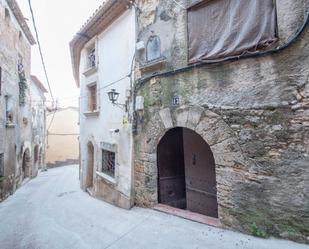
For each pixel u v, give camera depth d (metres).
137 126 5.38
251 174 3.38
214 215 4.73
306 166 2.91
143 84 5.17
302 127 2.95
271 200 3.18
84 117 9.58
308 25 2.91
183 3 4.49
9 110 9.59
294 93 3.02
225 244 3.24
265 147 3.26
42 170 19.03
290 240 3.01
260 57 3.32
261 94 3.30
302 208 2.93
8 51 9.20
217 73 3.82
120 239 3.95
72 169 20.06
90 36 8.29
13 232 5.04
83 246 3.89
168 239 3.66
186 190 5.49
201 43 4.13
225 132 3.68
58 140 23.31
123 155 5.89
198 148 5.21
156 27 5.02
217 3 3.95
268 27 3.29
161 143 5.70
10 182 9.54
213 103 3.85
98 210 5.93
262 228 3.25
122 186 5.83
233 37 3.68
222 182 3.71
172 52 4.63
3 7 8.59
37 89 17.83
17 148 10.76
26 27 11.73
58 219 5.59
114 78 6.61
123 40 6.15
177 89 4.42
